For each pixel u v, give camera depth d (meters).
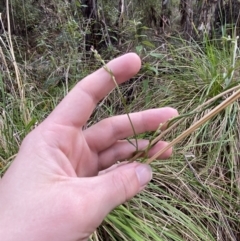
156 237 0.26
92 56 0.51
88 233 0.18
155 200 0.31
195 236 0.29
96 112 0.42
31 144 0.20
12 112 0.35
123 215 0.26
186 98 0.42
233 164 0.35
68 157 0.22
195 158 0.35
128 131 0.25
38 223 0.17
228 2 0.63
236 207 0.33
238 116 0.38
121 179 0.19
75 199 0.18
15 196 0.18
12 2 0.58
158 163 0.33
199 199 0.33
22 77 0.46
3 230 0.17
